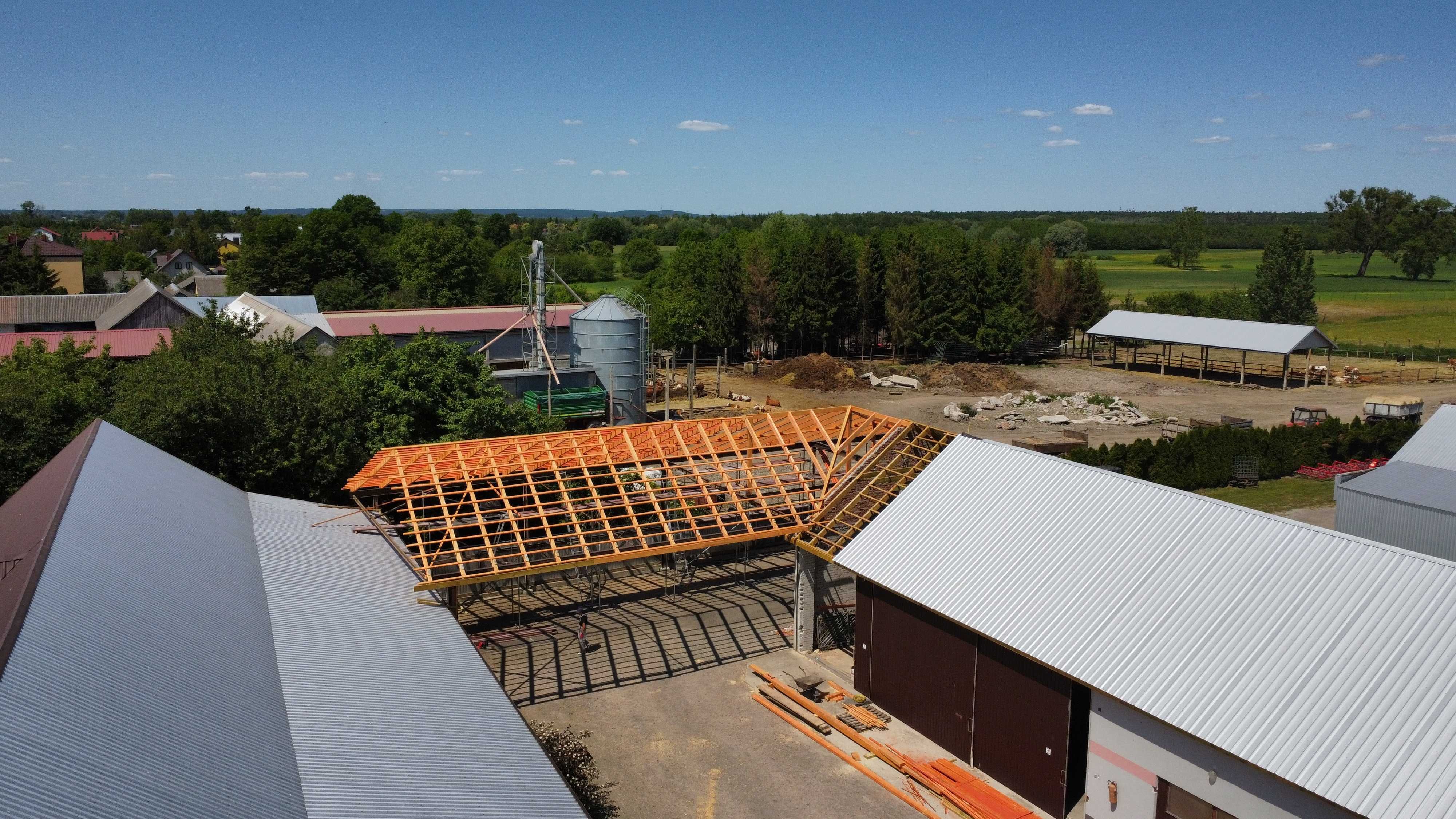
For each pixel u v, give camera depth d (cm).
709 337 8275
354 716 1545
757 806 1956
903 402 6712
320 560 2311
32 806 973
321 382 3366
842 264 8344
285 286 9838
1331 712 1537
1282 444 4575
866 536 2464
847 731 2228
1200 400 6706
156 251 18612
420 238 10356
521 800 1416
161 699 1334
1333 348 7844
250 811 1173
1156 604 1886
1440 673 1516
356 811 1276
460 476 2727
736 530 2714
